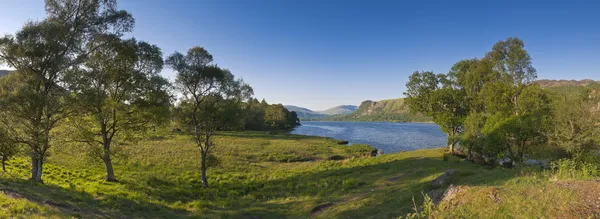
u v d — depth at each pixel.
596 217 6.60
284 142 63.78
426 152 40.44
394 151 55.66
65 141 21.69
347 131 124.25
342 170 30.62
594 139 23.19
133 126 23.88
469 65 42.06
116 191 18.72
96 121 22.58
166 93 24.02
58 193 15.03
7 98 17.19
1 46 18.00
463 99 41.03
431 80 42.16
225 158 40.09
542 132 26.27
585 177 9.34
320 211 15.35
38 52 18.08
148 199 17.94
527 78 35.66
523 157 29.81
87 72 20.69
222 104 24.61
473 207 8.80
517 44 36.25
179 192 21.16
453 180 13.41
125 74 22.33
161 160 35.84
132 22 22.14
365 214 12.81
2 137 17.64
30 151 19.02
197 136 24.80
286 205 17.75
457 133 39.34
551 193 8.08
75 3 20.00
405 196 13.77
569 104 26.19
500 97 34.34
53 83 19.08
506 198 8.54
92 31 20.78
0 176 16.88
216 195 21.19
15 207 9.78
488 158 31.33
